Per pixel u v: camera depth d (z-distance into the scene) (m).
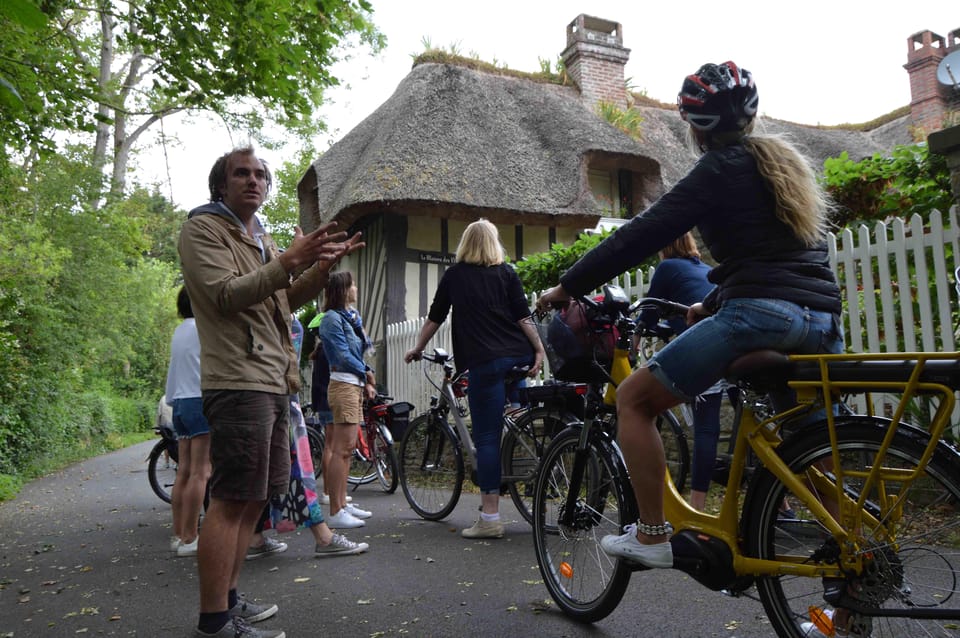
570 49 16.14
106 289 17.62
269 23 6.35
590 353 2.86
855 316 4.47
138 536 5.29
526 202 11.45
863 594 1.84
